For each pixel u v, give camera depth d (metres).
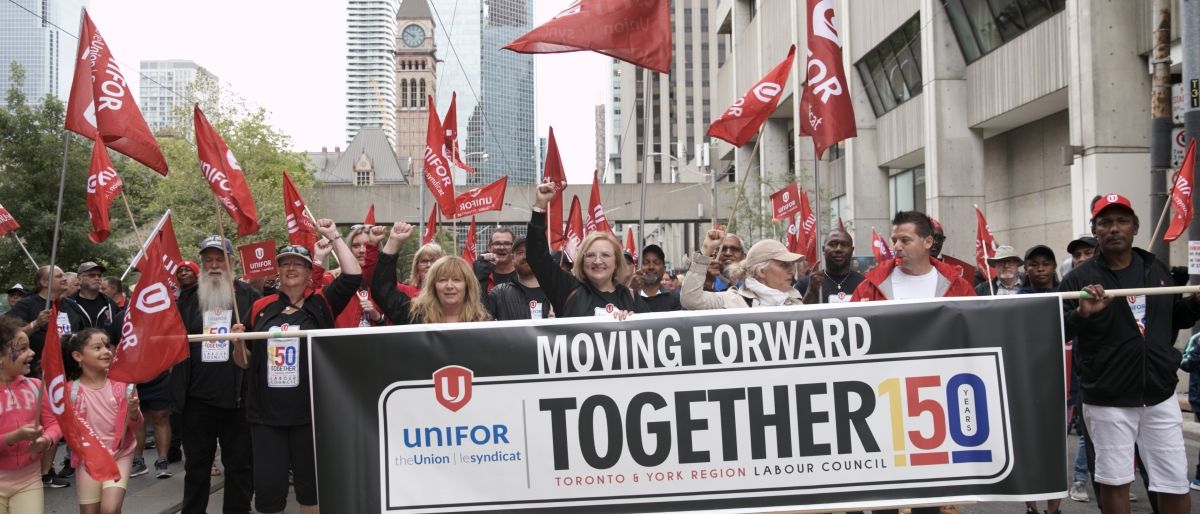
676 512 4.52
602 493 4.52
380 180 121.25
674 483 4.52
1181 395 11.58
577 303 5.40
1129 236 5.11
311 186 43.00
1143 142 17.12
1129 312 5.04
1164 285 5.14
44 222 25.72
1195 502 7.00
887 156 28.78
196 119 6.95
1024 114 21.92
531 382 4.55
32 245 26.11
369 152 123.88
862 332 4.58
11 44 37.34
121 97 6.72
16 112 26.58
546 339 4.56
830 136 7.52
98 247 27.14
